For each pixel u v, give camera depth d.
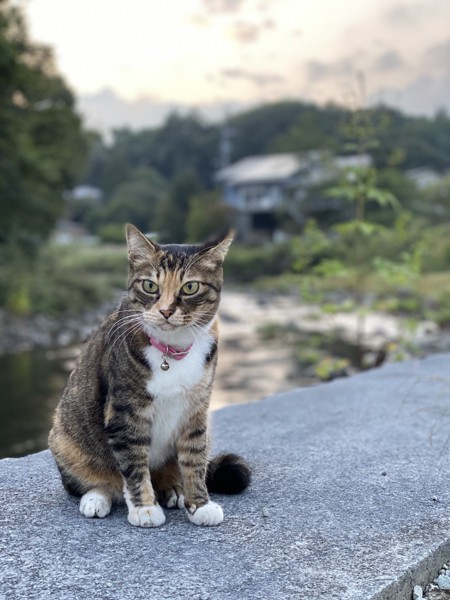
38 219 7.26
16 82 6.01
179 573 0.72
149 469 0.90
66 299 7.00
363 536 0.82
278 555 0.76
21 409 3.08
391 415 1.35
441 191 11.94
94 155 28.09
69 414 0.90
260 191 17.52
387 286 5.25
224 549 0.78
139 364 0.82
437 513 0.88
